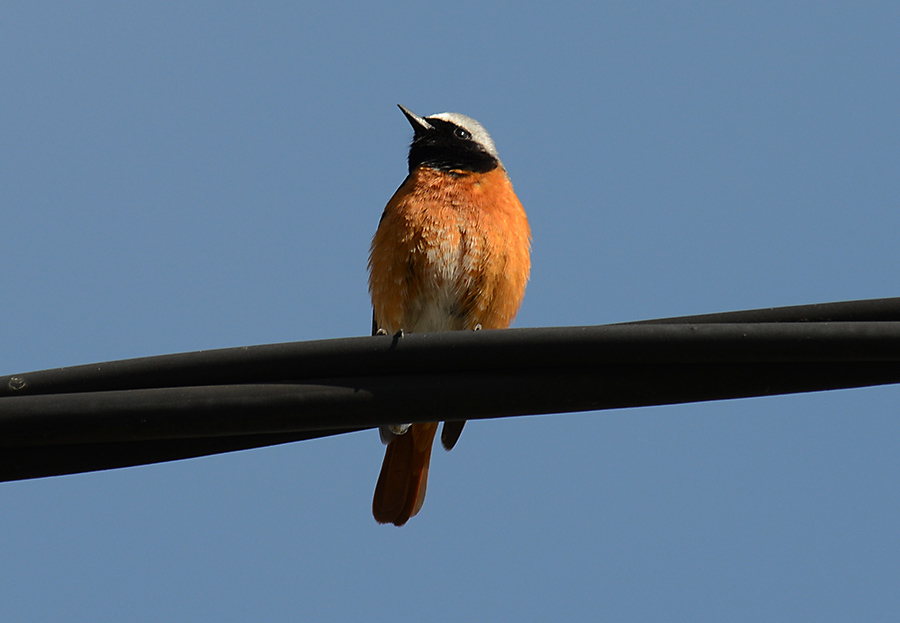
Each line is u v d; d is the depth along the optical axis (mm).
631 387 7043
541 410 7121
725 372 6973
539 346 7031
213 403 7000
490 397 7109
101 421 6957
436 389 7117
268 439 7586
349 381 7156
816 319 7211
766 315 7281
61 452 7344
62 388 7398
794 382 6906
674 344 6840
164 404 6992
